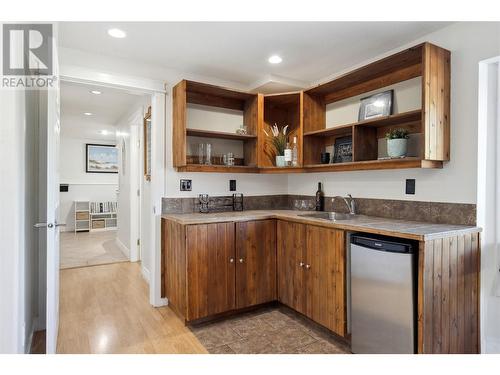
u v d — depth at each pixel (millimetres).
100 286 3596
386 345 1933
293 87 3445
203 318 2695
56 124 2150
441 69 2178
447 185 2248
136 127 4668
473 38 2127
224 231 2723
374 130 2756
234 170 3178
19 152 1787
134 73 2920
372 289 2012
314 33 2391
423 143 2102
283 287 2875
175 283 2811
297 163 3205
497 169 2104
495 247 2111
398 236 1876
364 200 2873
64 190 7461
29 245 2227
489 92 2129
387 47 2623
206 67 3082
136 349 2240
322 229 2445
